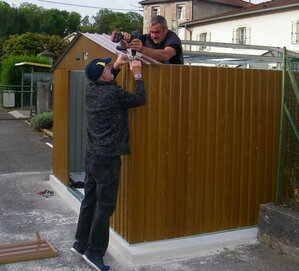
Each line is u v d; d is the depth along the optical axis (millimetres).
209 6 36281
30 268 4035
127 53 4410
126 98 3770
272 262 4230
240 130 4664
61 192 6402
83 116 6516
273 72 4816
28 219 5379
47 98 16828
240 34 25297
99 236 3910
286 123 4844
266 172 4883
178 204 4383
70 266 4086
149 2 38500
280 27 22469
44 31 68250
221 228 4652
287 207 4641
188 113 4344
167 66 4199
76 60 6477
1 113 18531
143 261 4145
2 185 6992
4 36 65188
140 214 4211
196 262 4211
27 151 10422
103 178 3838
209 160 4508
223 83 4512
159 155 4238
